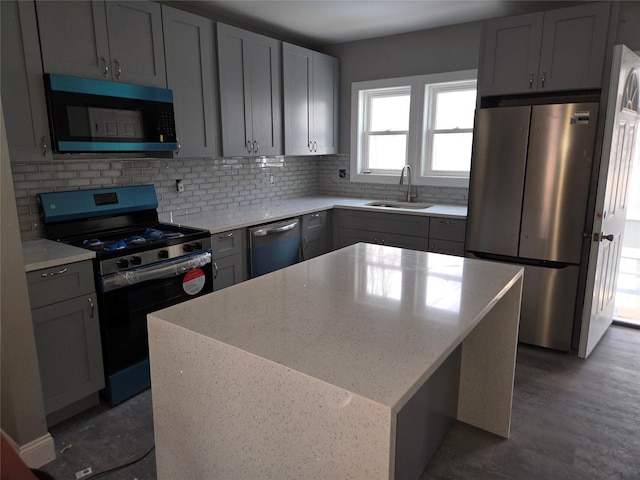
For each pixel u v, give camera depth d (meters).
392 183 4.46
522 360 3.01
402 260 2.15
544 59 2.98
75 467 2.00
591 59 2.83
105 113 2.52
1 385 1.96
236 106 3.43
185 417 1.38
